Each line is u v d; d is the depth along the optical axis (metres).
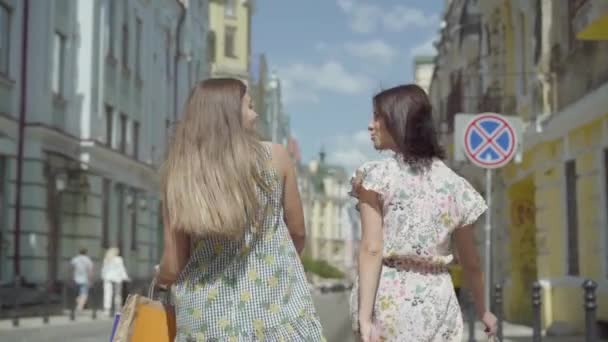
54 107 28.16
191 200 3.37
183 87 47.34
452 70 36.53
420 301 4.06
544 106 19.19
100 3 31.64
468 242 4.26
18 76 26.06
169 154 3.52
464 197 4.18
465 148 12.83
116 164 33.78
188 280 3.42
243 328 3.34
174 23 45.38
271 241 3.44
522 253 22.97
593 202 16.23
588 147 16.47
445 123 35.03
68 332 18.92
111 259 28.44
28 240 25.95
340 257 168.12
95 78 31.20
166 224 3.50
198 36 52.28
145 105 38.94
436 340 4.07
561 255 18.58
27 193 26.11
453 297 4.15
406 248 4.09
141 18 38.34
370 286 4.05
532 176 21.25
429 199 4.11
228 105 3.53
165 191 3.49
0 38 25.23
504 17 24.34
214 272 3.40
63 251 28.69
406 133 4.15
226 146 3.44
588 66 16.19
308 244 152.25
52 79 27.67
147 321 3.49
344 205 171.50
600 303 15.52
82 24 30.72
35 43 26.66
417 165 4.15
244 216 3.36
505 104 23.94
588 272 16.55
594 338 8.75
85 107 30.56
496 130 12.81
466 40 31.84
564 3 17.67
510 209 23.44
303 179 153.50
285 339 3.35
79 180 28.83
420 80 64.12
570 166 18.05
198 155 3.44
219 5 62.12
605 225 15.65
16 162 25.84
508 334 17.86
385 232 4.14
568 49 17.66
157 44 41.53
